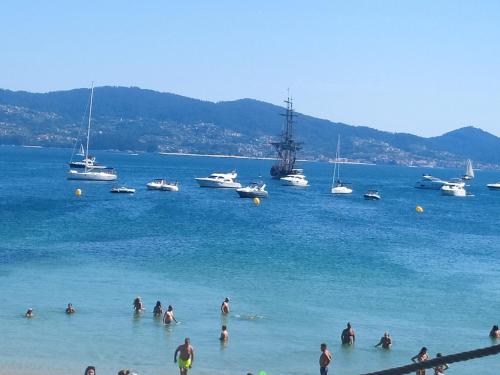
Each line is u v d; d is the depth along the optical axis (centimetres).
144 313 5078
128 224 10544
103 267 6731
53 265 6725
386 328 4928
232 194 18775
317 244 9006
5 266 6600
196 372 3884
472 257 8419
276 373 3919
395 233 10862
